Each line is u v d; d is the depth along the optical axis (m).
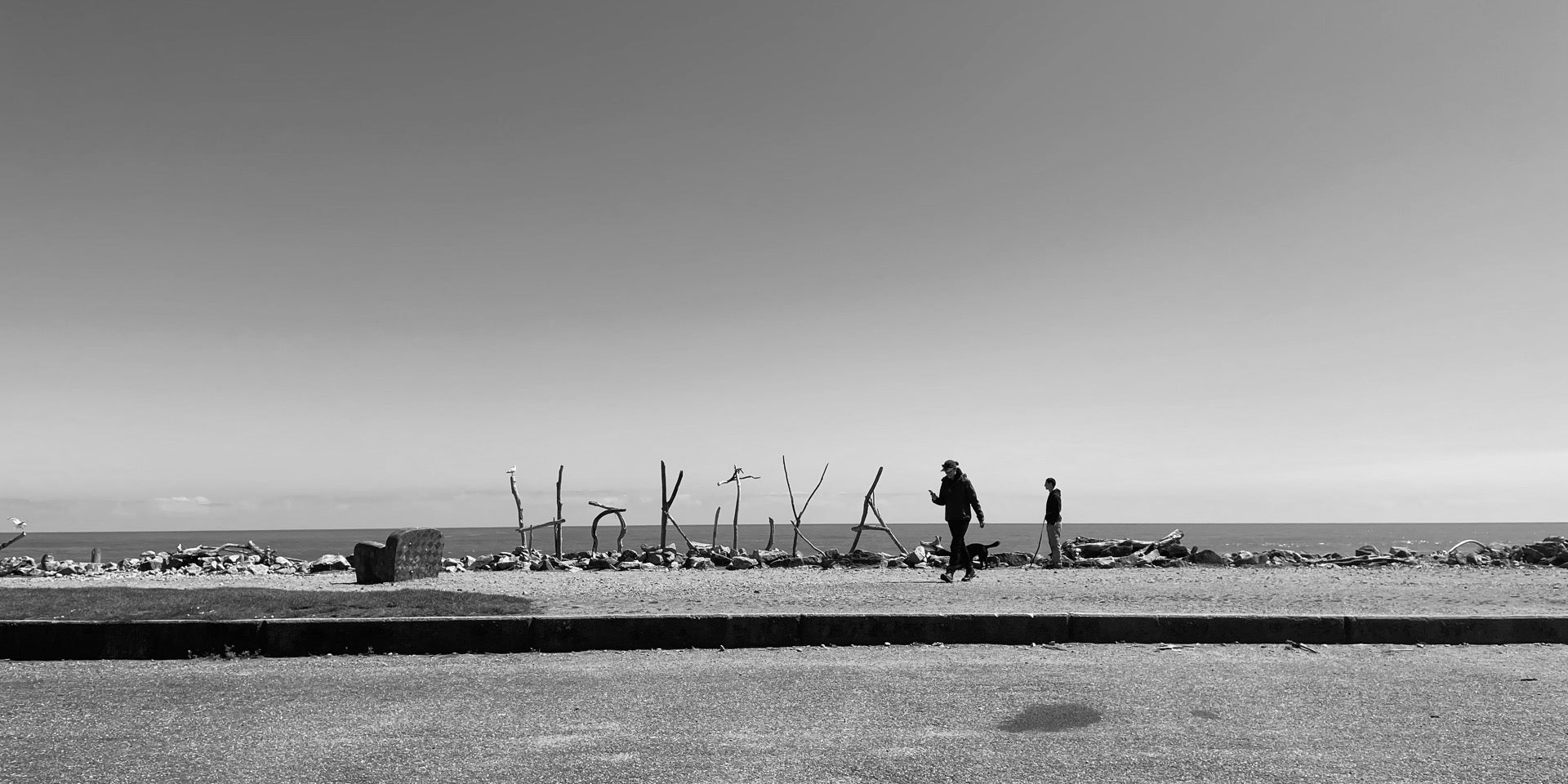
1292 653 8.34
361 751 5.34
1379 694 6.63
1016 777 4.79
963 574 17.20
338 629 8.73
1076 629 9.07
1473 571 17.62
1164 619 9.07
